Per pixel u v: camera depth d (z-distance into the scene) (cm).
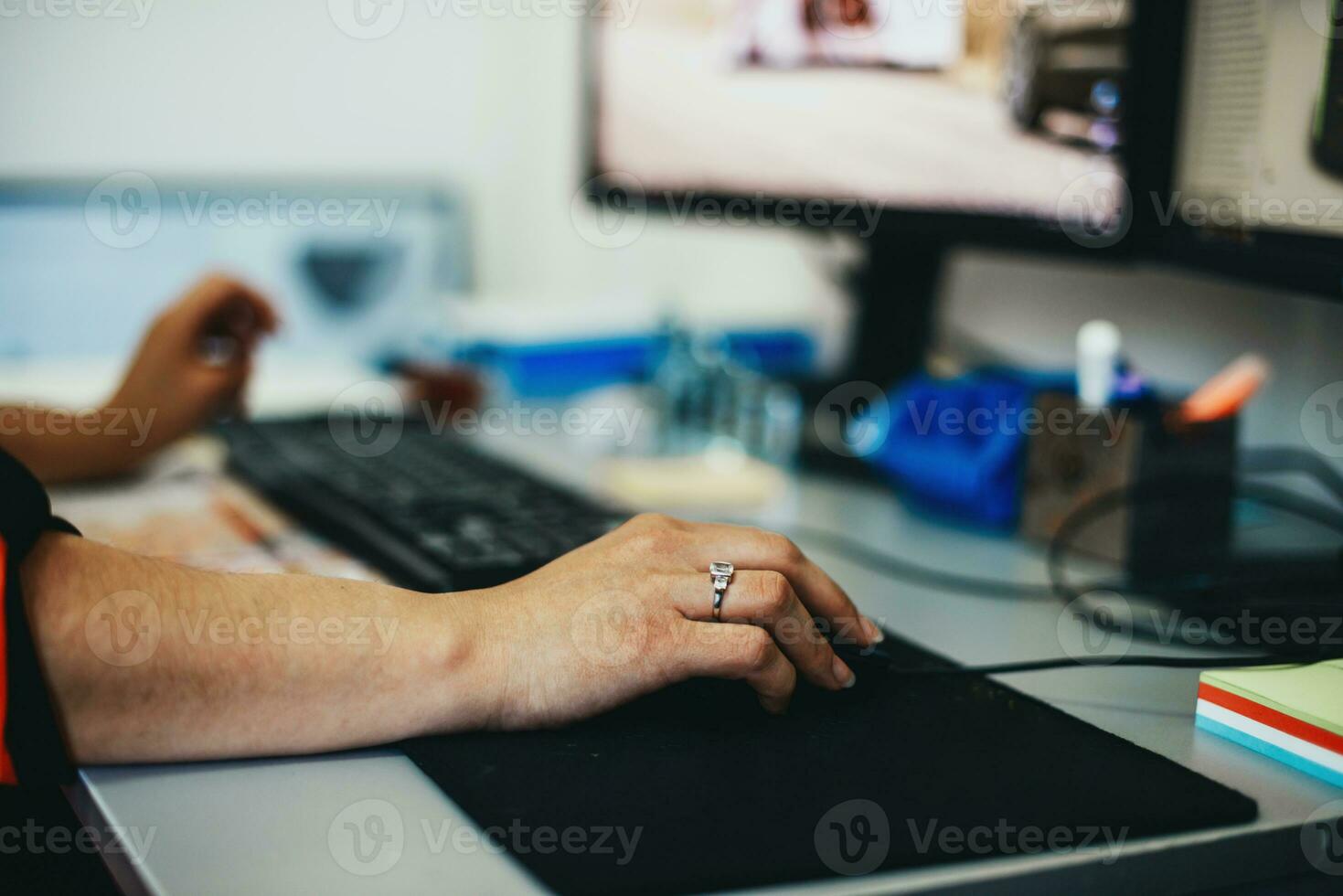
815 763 46
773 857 39
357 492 85
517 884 38
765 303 143
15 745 45
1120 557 77
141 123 174
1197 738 51
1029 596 71
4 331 150
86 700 46
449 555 69
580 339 130
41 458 91
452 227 172
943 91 90
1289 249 67
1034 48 83
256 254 161
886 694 54
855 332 114
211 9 175
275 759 48
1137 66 76
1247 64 69
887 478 101
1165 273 93
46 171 171
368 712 48
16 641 45
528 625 50
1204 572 74
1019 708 53
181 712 47
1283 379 83
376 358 152
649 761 47
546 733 49
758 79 105
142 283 156
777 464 107
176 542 76
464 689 49
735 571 52
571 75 171
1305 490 82
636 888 37
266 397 125
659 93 116
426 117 184
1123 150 78
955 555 81
